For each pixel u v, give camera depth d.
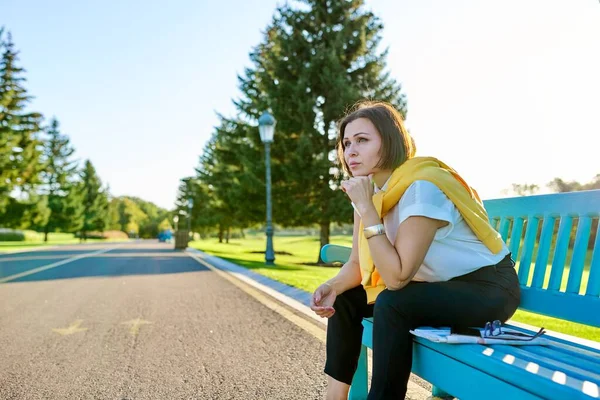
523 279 2.28
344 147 2.12
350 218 20.64
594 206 1.96
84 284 9.28
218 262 15.84
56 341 4.43
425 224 1.69
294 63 21.45
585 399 1.04
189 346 4.17
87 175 86.50
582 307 1.92
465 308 1.69
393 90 22.25
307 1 21.95
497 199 2.56
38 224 56.62
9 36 45.88
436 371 1.60
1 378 3.31
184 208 76.81
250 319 5.38
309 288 7.70
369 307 2.16
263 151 23.19
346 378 2.15
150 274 11.33
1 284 9.37
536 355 1.42
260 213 24.11
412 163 1.86
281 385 3.07
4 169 42.44
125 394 2.96
